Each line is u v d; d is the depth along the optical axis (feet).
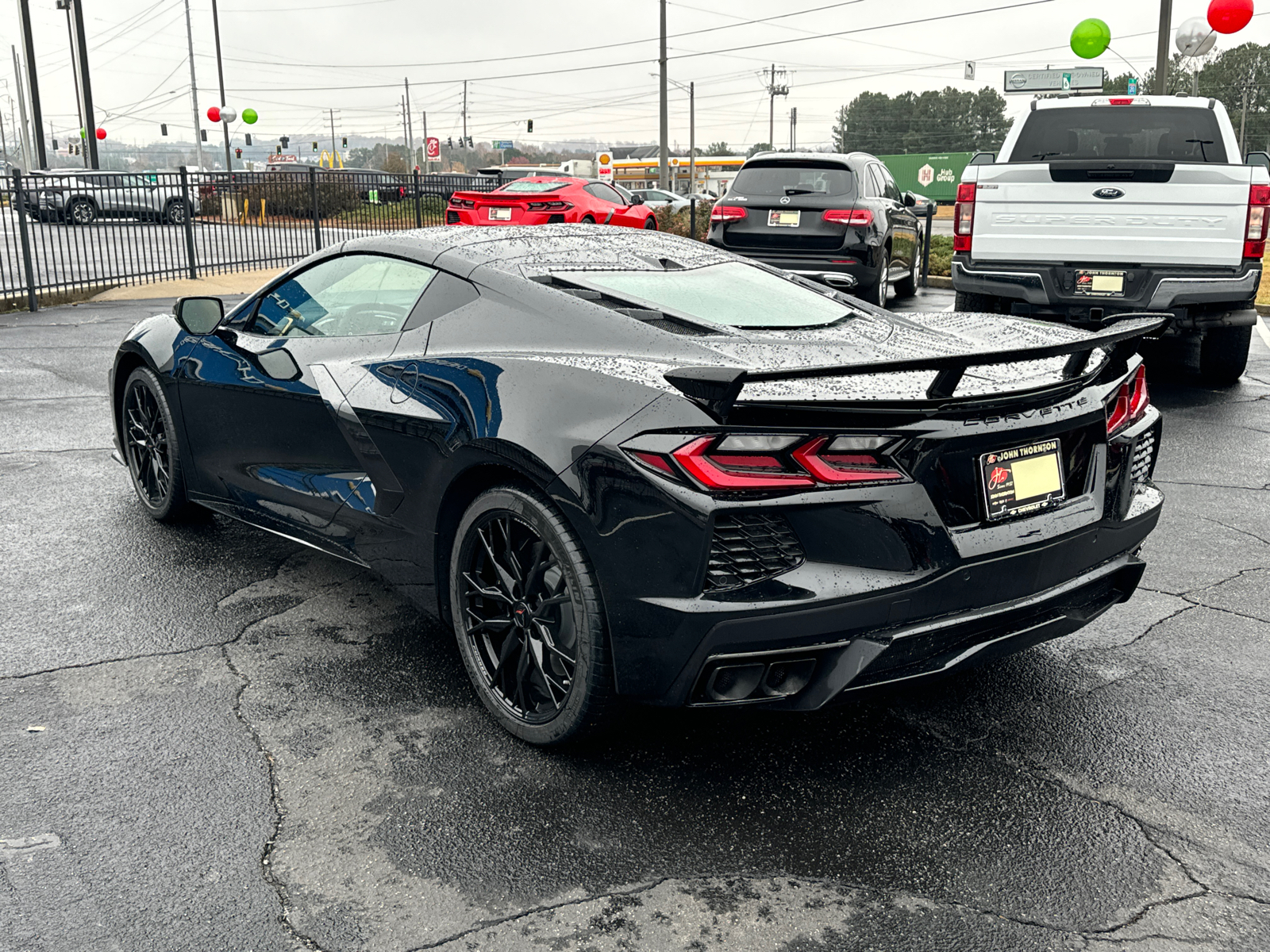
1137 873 7.53
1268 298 41.27
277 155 183.52
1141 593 13.07
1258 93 407.23
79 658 10.69
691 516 7.58
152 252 47.70
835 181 33.81
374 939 6.68
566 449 8.20
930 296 45.50
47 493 16.40
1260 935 6.87
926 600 8.02
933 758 9.11
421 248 11.19
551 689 8.82
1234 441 20.98
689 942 6.73
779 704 8.18
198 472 13.67
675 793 8.48
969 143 543.39
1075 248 23.41
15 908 6.88
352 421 10.58
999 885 7.37
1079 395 9.02
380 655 10.94
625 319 9.31
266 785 8.45
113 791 8.30
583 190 56.75
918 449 7.89
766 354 8.78
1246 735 9.56
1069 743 9.39
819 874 7.46
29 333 33.78
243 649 11.02
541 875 7.39
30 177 42.63
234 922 6.80
